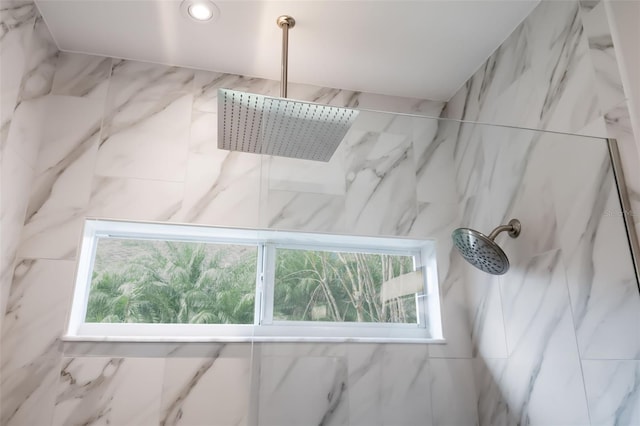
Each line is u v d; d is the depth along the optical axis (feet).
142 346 4.84
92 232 5.38
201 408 4.78
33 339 4.64
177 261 5.73
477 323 3.67
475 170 4.02
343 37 5.48
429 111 6.73
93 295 5.34
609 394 3.58
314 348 3.41
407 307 3.62
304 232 3.69
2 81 4.30
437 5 4.99
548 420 3.52
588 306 3.74
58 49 5.61
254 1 4.90
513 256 3.85
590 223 3.91
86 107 5.52
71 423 4.50
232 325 5.54
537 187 4.03
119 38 5.46
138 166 5.46
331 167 3.85
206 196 5.54
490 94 5.77
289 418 3.23
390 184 3.89
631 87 3.86
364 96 6.60
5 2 4.30
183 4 4.94
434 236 3.83
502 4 5.00
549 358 3.64
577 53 4.44
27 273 4.82
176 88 5.88
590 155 4.00
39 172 5.16
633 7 3.92
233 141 4.32
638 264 3.69
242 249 5.96
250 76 6.21
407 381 3.42
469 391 3.50
